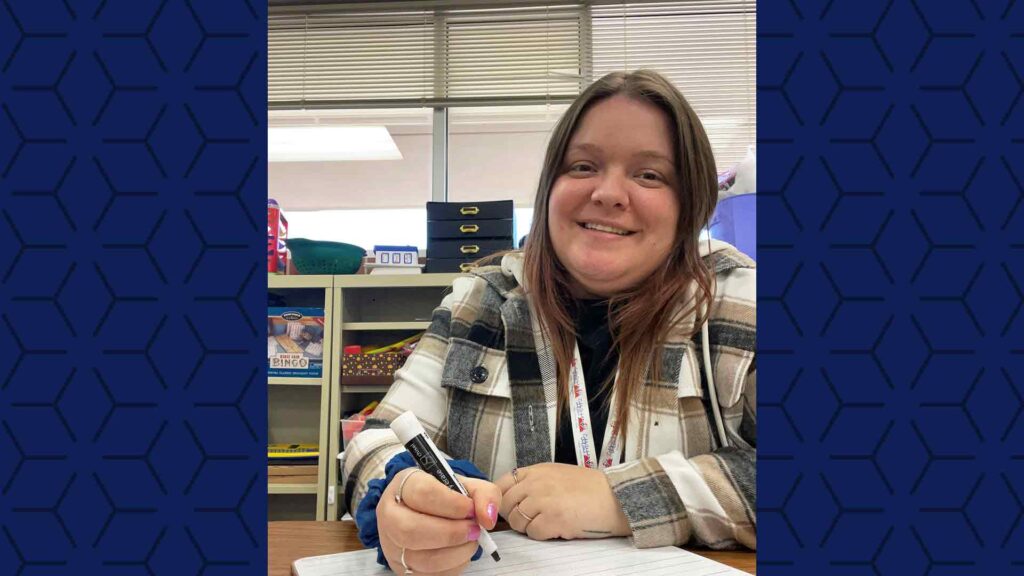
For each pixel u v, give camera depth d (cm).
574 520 56
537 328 79
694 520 55
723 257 79
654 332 74
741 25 244
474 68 245
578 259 72
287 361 195
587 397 77
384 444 67
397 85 244
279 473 192
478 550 51
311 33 247
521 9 246
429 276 194
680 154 72
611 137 71
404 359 193
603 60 244
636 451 71
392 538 46
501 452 75
